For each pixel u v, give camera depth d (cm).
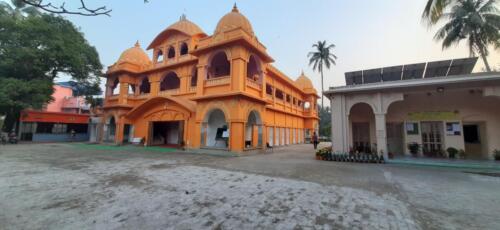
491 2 1367
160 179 685
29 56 1716
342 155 1095
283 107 2564
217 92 1494
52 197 496
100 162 1026
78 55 2019
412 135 1190
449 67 1058
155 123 2167
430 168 898
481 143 1088
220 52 1575
